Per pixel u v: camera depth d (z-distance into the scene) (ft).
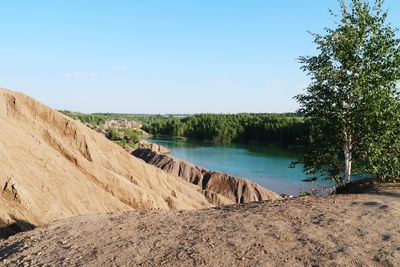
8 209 75.51
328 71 50.26
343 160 54.80
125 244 33.12
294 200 43.09
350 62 49.75
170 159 236.84
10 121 116.47
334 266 25.29
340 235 29.89
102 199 108.99
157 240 33.30
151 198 128.06
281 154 336.29
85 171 120.16
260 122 450.30
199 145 427.33
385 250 26.84
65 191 98.07
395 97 48.34
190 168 226.79
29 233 42.24
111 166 143.74
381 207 35.94
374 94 46.44
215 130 485.56
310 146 54.24
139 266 28.14
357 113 47.67
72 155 122.52
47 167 101.24
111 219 43.93
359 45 50.01
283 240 29.91
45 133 125.59
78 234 38.40
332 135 51.49
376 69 48.96
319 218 34.30
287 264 26.09
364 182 52.54
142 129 638.94
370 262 25.50
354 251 26.96
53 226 43.83
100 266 28.89
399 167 47.96
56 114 140.05
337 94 50.55
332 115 50.78
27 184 87.66
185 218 40.68
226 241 30.81
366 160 50.65
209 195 183.73
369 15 49.90
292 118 428.56
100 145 149.59
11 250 37.01
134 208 122.31
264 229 32.68
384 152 48.60
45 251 34.42
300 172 247.91
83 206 98.58
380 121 46.06
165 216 42.93
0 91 127.65
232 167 269.03
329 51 51.55
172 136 567.59
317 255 26.91
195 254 28.89
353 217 33.78
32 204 80.69
